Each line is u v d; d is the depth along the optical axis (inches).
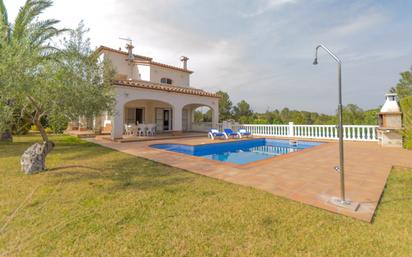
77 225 122.9
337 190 177.6
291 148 569.3
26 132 717.3
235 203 153.6
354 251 99.0
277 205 149.6
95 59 269.9
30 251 99.7
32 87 184.7
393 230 115.8
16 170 245.9
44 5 405.7
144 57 976.9
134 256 96.9
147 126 684.7
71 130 877.2
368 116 626.5
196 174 233.0
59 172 238.4
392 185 190.5
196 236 112.4
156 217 133.3
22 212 138.6
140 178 217.2
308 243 105.8
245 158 439.5
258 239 109.7
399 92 1052.5
